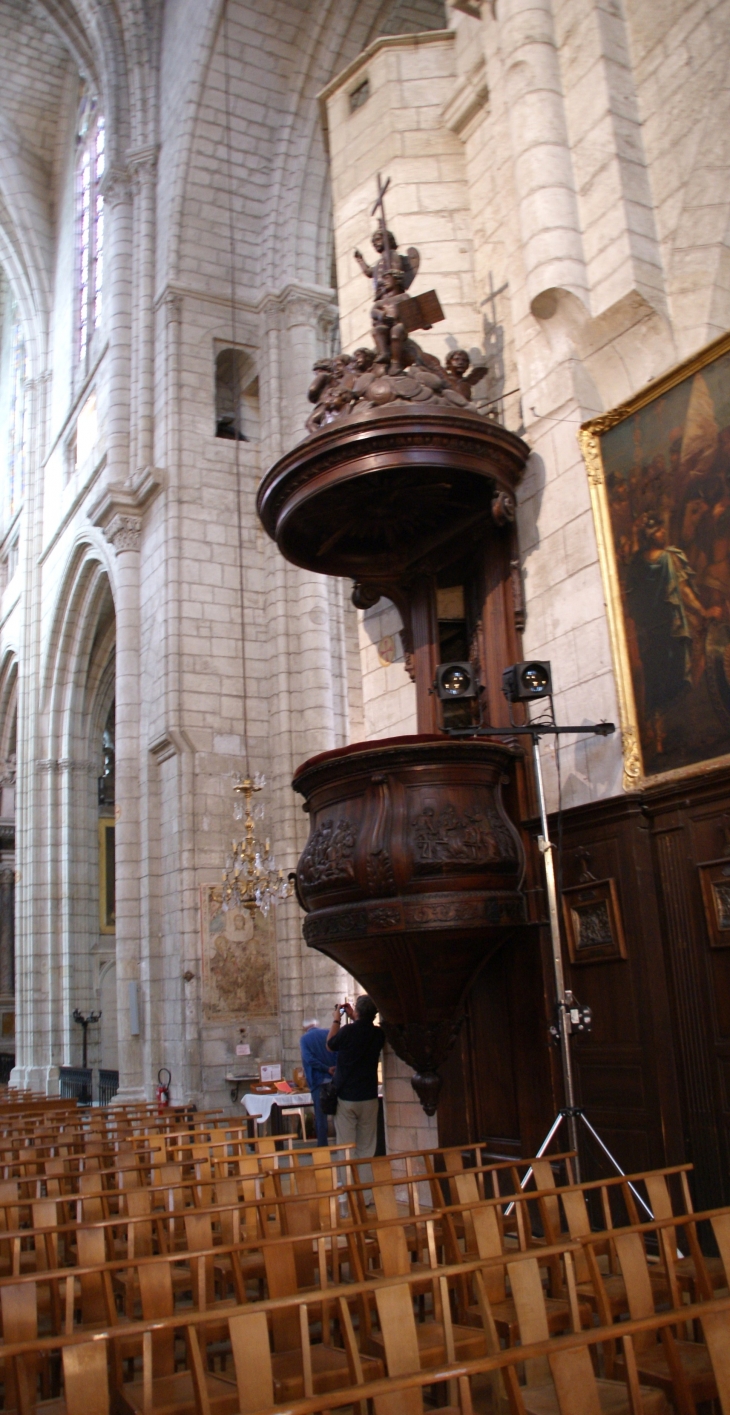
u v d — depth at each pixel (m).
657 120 8.55
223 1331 4.77
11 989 34.44
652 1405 3.76
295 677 19.78
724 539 6.94
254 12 20.97
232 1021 18.27
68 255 29.95
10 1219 6.16
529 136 8.84
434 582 9.58
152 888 19.48
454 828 7.42
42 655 28.58
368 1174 9.08
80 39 25.84
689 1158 6.71
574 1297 4.21
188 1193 6.77
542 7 9.14
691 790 6.95
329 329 21.88
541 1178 5.67
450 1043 7.83
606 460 7.97
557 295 8.46
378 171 10.95
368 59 11.38
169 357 21.00
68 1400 3.06
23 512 30.80
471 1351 4.38
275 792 19.41
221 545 20.52
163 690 19.67
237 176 21.72
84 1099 23.39
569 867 7.69
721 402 7.08
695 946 6.86
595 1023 7.36
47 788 28.17
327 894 7.72
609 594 7.77
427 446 8.15
